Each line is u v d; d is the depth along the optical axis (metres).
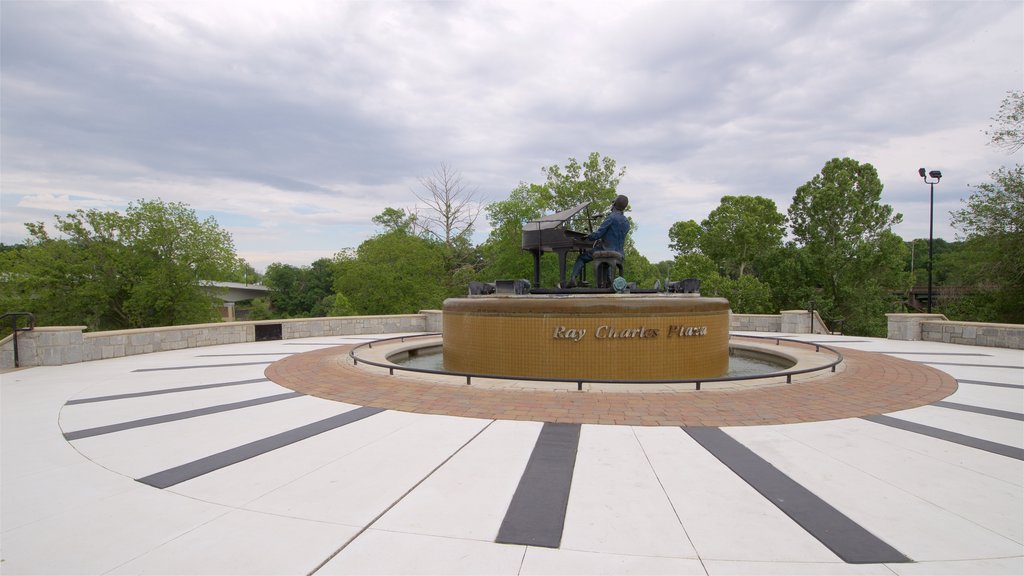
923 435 5.80
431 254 39.38
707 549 3.30
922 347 14.34
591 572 3.03
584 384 8.70
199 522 3.71
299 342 16.61
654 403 7.25
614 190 35.41
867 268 37.53
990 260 27.47
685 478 4.51
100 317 32.03
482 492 4.21
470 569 3.06
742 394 7.83
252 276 87.31
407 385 8.64
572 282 12.48
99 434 5.98
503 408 7.02
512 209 35.69
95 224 30.48
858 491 4.23
